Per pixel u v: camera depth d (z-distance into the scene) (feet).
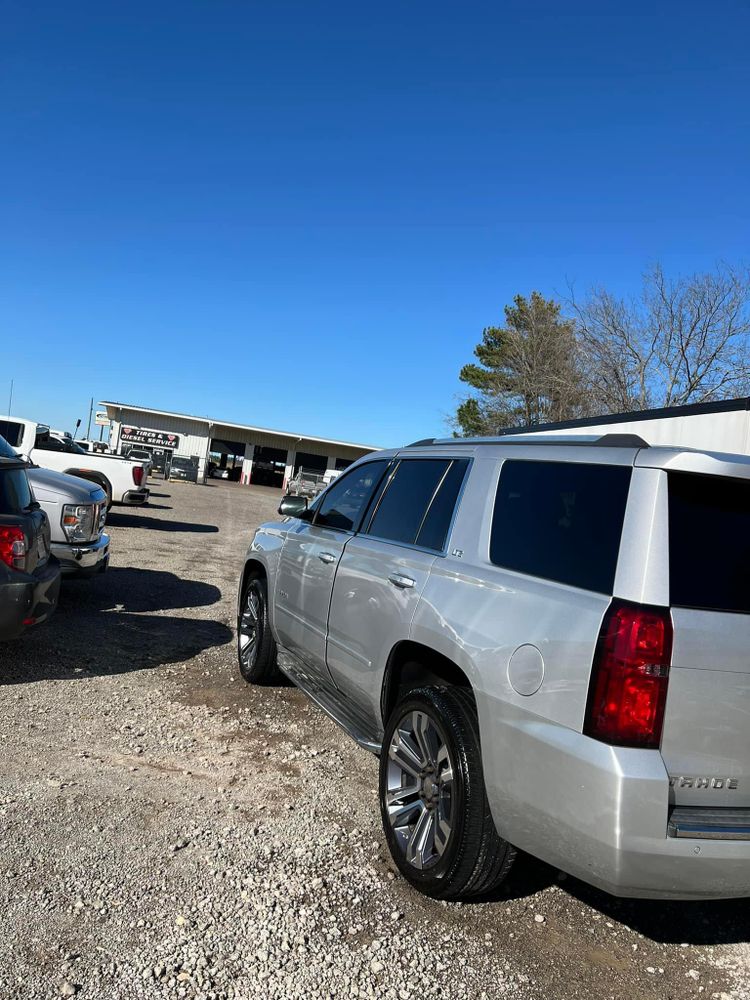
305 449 188.55
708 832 7.71
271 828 11.60
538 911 10.13
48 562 18.72
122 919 9.04
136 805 11.93
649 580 7.97
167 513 66.28
